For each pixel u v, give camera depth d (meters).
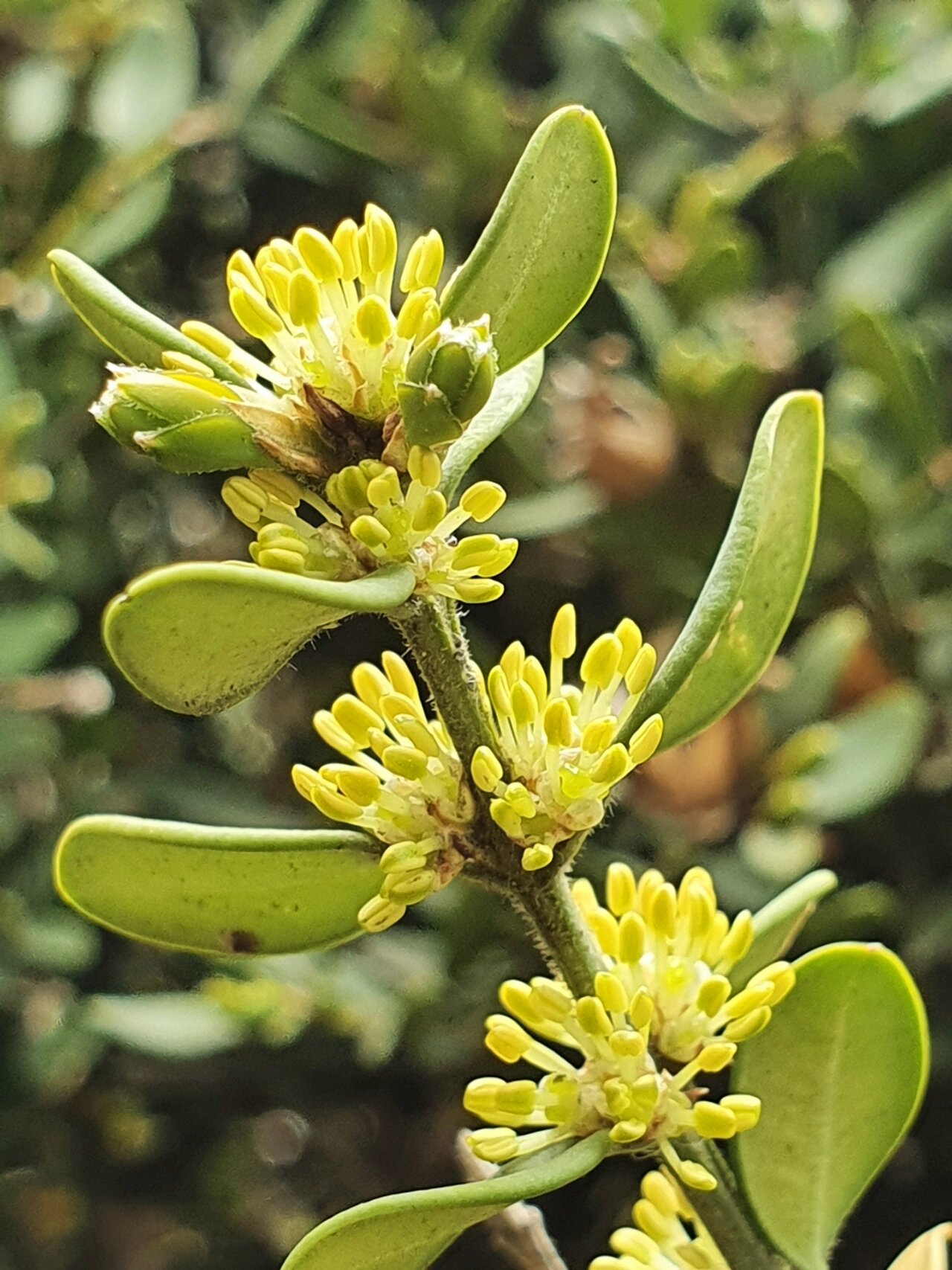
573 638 0.12
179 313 0.30
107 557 0.28
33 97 0.27
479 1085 0.12
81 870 0.12
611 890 0.12
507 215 0.11
